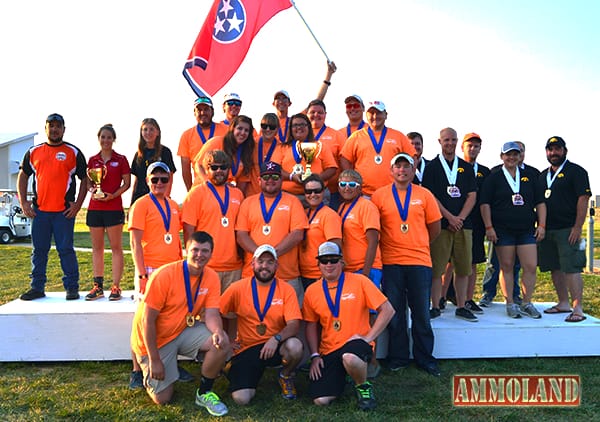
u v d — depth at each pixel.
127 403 3.89
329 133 5.76
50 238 5.59
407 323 4.92
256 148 5.20
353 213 4.59
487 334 5.00
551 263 5.61
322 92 6.40
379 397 4.05
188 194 4.59
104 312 4.89
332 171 5.21
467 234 5.29
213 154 4.50
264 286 4.11
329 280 4.14
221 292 4.54
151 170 4.54
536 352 5.01
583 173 5.27
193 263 3.83
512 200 5.29
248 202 4.62
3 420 3.55
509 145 5.28
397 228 4.71
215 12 6.35
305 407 3.85
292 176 4.99
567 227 5.31
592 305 7.13
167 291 3.81
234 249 4.55
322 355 4.10
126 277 9.84
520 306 5.54
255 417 3.65
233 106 5.59
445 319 5.31
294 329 4.02
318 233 4.52
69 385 4.28
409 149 5.36
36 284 5.59
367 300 4.12
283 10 6.30
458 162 5.38
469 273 5.34
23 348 4.85
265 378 4.54
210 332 3.94
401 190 4.79
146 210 4.53
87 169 5.48
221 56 6.31
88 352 4.88
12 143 28.97
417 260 4.68
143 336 3.78
